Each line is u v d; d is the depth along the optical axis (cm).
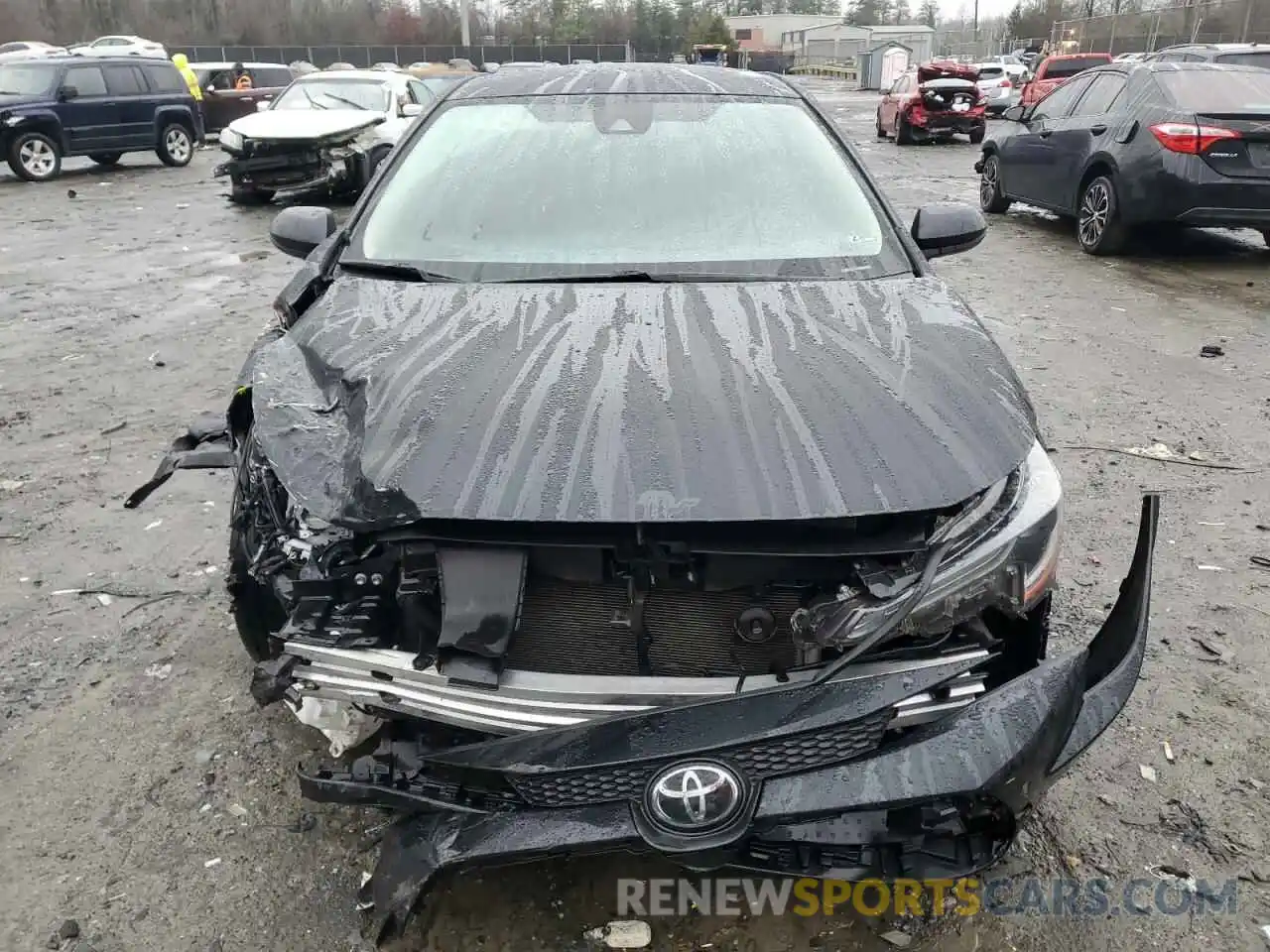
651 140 335
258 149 1173
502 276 290
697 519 191
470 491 198
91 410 555
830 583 202
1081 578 378
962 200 1244
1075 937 231
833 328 252
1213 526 419
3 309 764
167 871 247
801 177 325
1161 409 550
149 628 347
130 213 1213
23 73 1512
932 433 213
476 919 233
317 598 216
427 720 210
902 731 203
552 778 192
